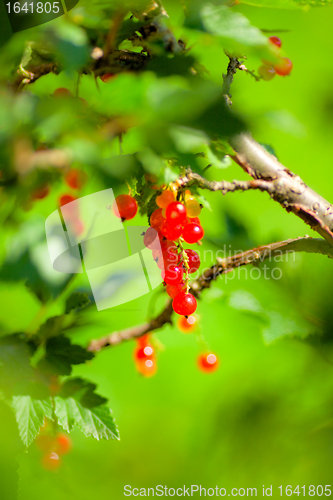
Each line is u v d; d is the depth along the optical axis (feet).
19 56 1.98
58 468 2.27
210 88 1.86
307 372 2.37
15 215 2.10
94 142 1.90
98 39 1.98
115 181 1.94
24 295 2.45
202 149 1.97
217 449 2.43
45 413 2.06
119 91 1.88
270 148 2.15
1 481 2.02
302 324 2.16
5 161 1.90
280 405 2.38
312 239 2.14
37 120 1.90
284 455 2.37
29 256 2.09
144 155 1.93
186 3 1.94
